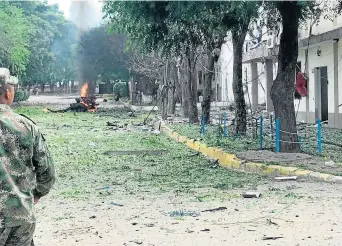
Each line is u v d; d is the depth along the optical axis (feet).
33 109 208.54
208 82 119.55
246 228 34.78
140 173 63.36
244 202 43.52
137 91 251.19
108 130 128.06
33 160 16.53
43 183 17.01
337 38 105.50
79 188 53.26
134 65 206.39
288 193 47.06
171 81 163.94
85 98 204.03
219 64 243.60
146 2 64.59
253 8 65.26
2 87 16.69
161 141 102.01
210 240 31.96
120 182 56.95
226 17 69.26
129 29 76.33
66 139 105.70
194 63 129.49
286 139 69.62
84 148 90.89
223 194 47.57
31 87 429.38
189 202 44.27
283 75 69.05
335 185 50.52
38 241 32.32
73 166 69.87
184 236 32.99
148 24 69.26
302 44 119.44
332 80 113.29
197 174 61.62
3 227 15.56
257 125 98.53
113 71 272.51
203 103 120.78
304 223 35.73
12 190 15.81
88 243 31.76
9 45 190.29
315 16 92.84
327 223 35.63
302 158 64.75
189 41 78.74
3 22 191.31
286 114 69.41
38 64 294.66
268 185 52.16
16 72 218.18
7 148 16.01
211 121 130.00
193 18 64.08
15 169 16.02
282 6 66.13
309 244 30.73
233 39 92.68
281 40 68.44
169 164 71.26
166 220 37.55
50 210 42.06
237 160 66.44
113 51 264.52
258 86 181.16
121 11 69.72
